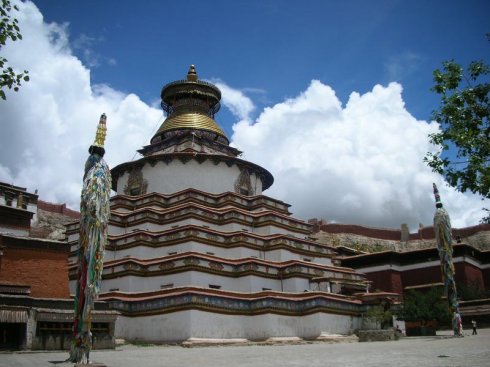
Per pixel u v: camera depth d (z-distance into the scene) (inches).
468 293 1752.0
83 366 480.4
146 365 533.0
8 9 565.9
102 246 531.8
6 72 563.8
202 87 1812.3
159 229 1403.8
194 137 1660.9
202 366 513.7
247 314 1107.3
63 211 2438.5
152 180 1583.4
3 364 544.1
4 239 942.4
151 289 1184.2
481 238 2797.7
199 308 1019.9
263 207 1509.6
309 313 1139.9
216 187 1566.2
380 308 1252.5
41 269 971.9
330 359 585.6
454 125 611.5
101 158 559.8
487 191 573.3
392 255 1948.8
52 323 828.6
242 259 1237.7
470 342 873.5
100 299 1083.9
